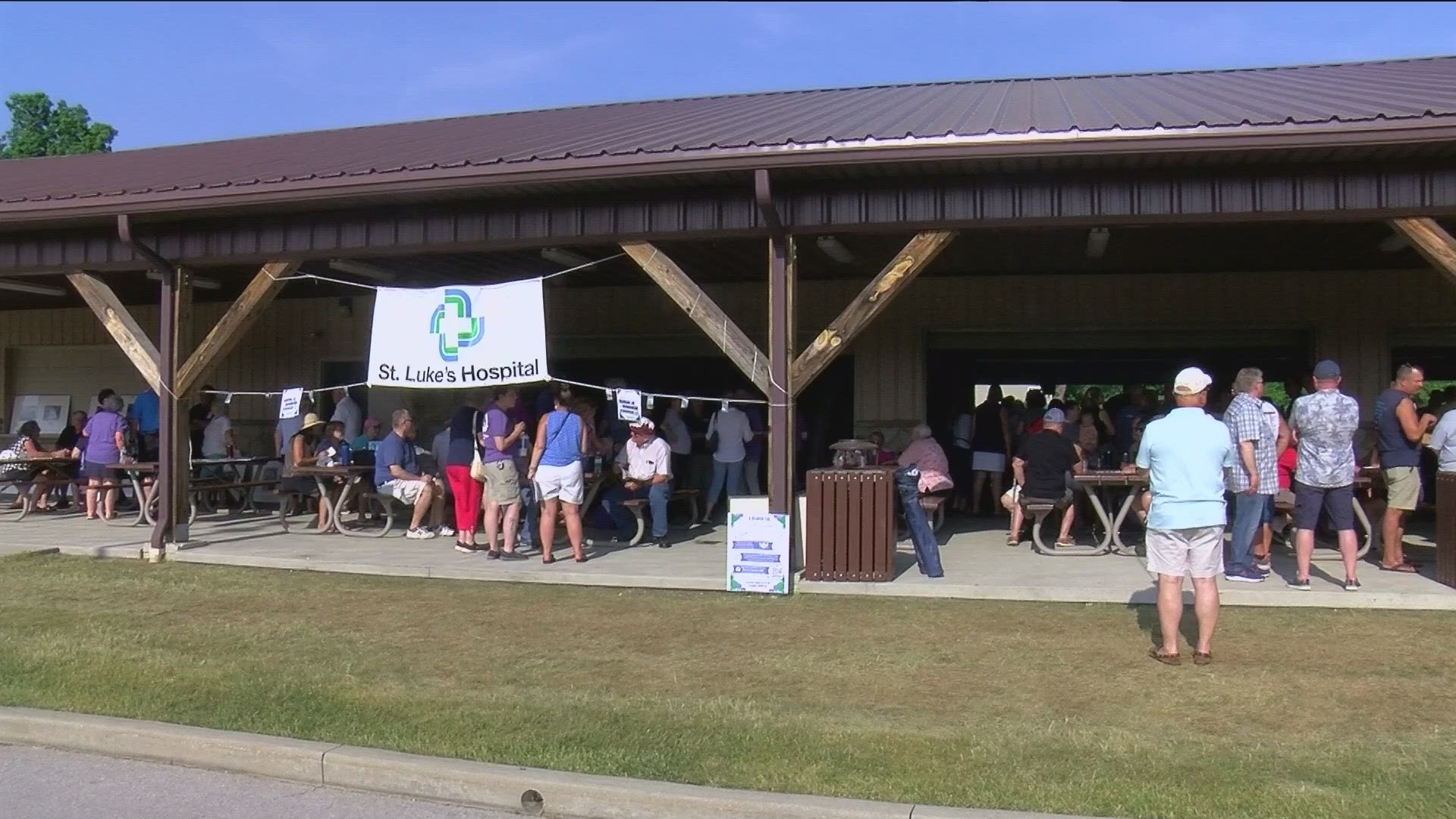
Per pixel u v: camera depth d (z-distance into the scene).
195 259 10.71
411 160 10.09
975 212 8.70
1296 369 14.41
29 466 14.88
